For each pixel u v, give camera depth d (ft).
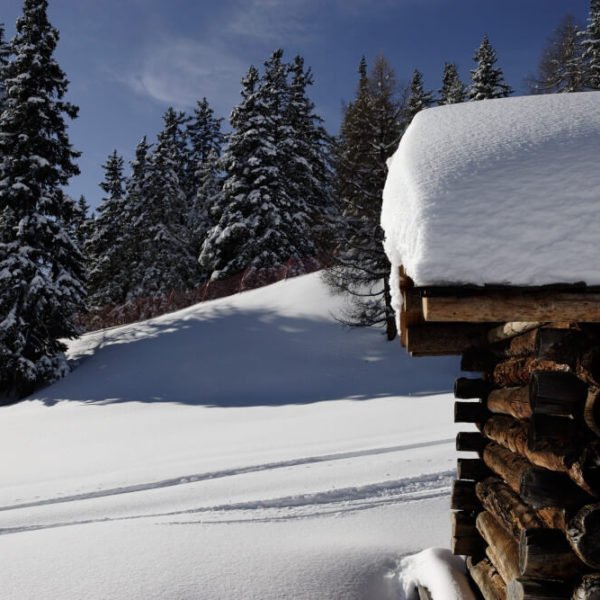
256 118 116.67
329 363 73.61
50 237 79.30
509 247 8.13
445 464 27.17
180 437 44.14
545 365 10.11
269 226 112.47
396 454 30.04
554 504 8.79
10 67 82.28
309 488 25.45
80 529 21.90
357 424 40.93
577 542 8.32
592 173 8.74
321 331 82.79
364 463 28.73
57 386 73.77
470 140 10.74
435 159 9.98
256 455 33.83
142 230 132.57
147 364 75.31
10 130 81.05
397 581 16.25
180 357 76.43
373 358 74.38
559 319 8.18
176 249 134.00
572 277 7.94
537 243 8.14
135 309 117.50
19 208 78.64
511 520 11.28
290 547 18.28
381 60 84.02
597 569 8.77
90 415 58.95
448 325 14.87
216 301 97.35
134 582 15.81
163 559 17.35
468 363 15.05
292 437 38.93
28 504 27.58
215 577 16.01
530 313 8.18
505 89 124.36
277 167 116.57
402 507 22.09
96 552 18.29
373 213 78.54
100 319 117.29
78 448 43.70
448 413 41.19
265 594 15.11
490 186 8.74
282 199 115.65
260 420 48.55
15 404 70.69
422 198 8.77
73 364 81.41
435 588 14.46
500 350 13.73
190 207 161.68
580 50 128.36
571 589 8.92
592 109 12.14
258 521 21.42
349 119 84.17
